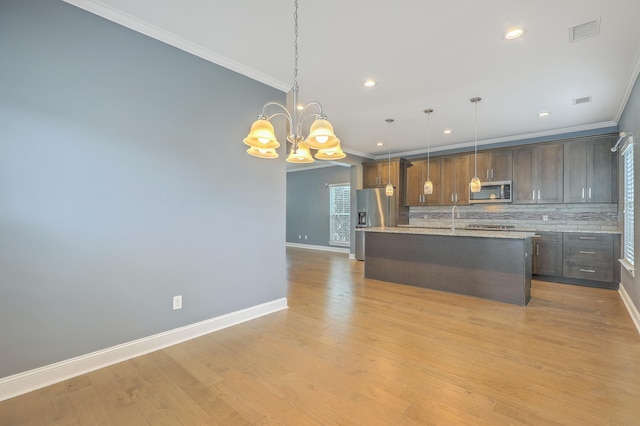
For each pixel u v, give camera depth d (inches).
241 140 124.0
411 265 185.6
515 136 224.5
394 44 105.7
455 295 164.7
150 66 99.0
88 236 87.4
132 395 76.0
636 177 127.3
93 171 88.0
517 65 119.8
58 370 82.4
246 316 126.1
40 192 79.8
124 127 93.7
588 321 126.0
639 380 82.1
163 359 94.0
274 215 137.5
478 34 99.4
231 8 87.7
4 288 75.1
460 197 247.3
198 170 111.0
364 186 296.5
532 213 224.5
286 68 123.6
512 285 150.7
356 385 80.2
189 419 67.5
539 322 124.8
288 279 203.6
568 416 67.9
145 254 98.3
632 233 139.7
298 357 95.2
